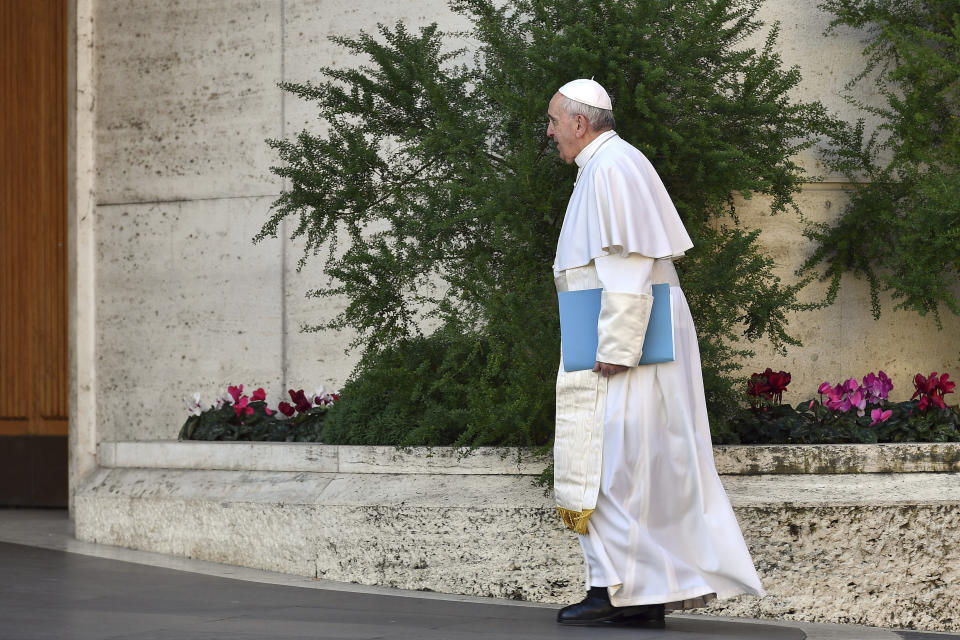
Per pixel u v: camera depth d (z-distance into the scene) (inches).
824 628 661.9
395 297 851.4
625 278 591.8
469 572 738.2
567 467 611.8
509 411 742.5
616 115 810.2
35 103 1238.3
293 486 829.8
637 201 598.2
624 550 599.2
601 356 593.3
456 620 623.2
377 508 766.5
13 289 1243.2
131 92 1149.1
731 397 808.3
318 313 1072.8
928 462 734.5
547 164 786.8
